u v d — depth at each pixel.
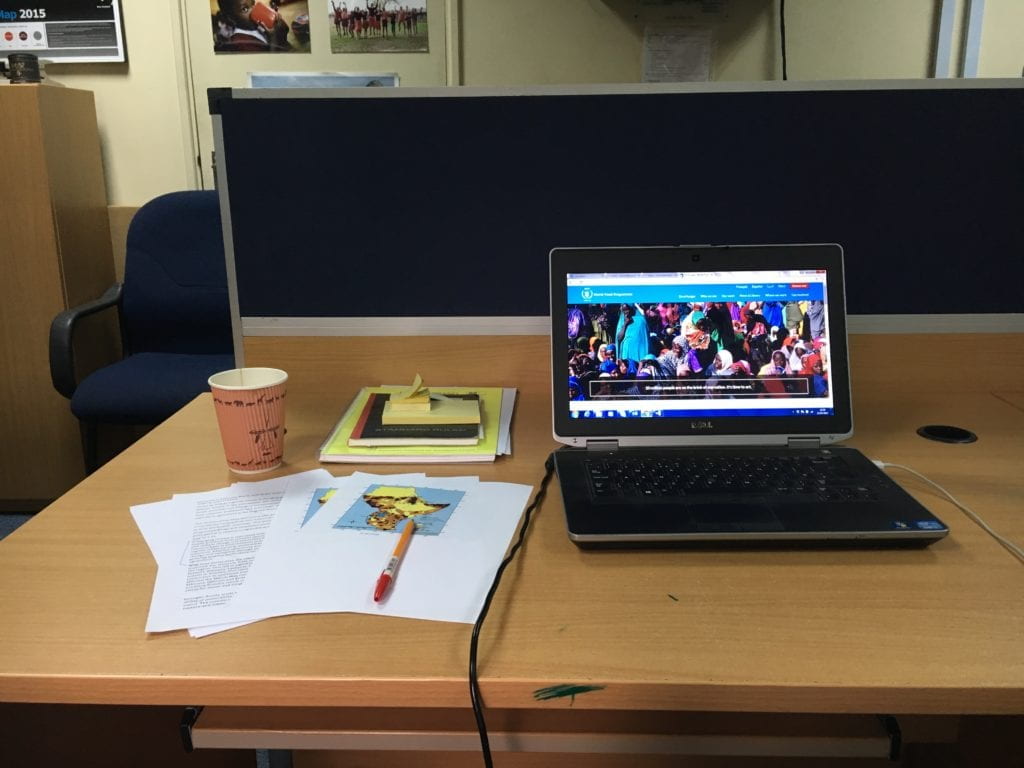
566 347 0.91
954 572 0.66
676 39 2.52
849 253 1.11
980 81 1.05
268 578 0.64
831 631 0.57
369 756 1.01
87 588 0.63
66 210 2.33
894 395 1.14
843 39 2.52
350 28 2.52
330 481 0.84
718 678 0.52
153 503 0.79
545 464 0.88
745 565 0.67
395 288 1.14
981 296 1.12
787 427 0.90
